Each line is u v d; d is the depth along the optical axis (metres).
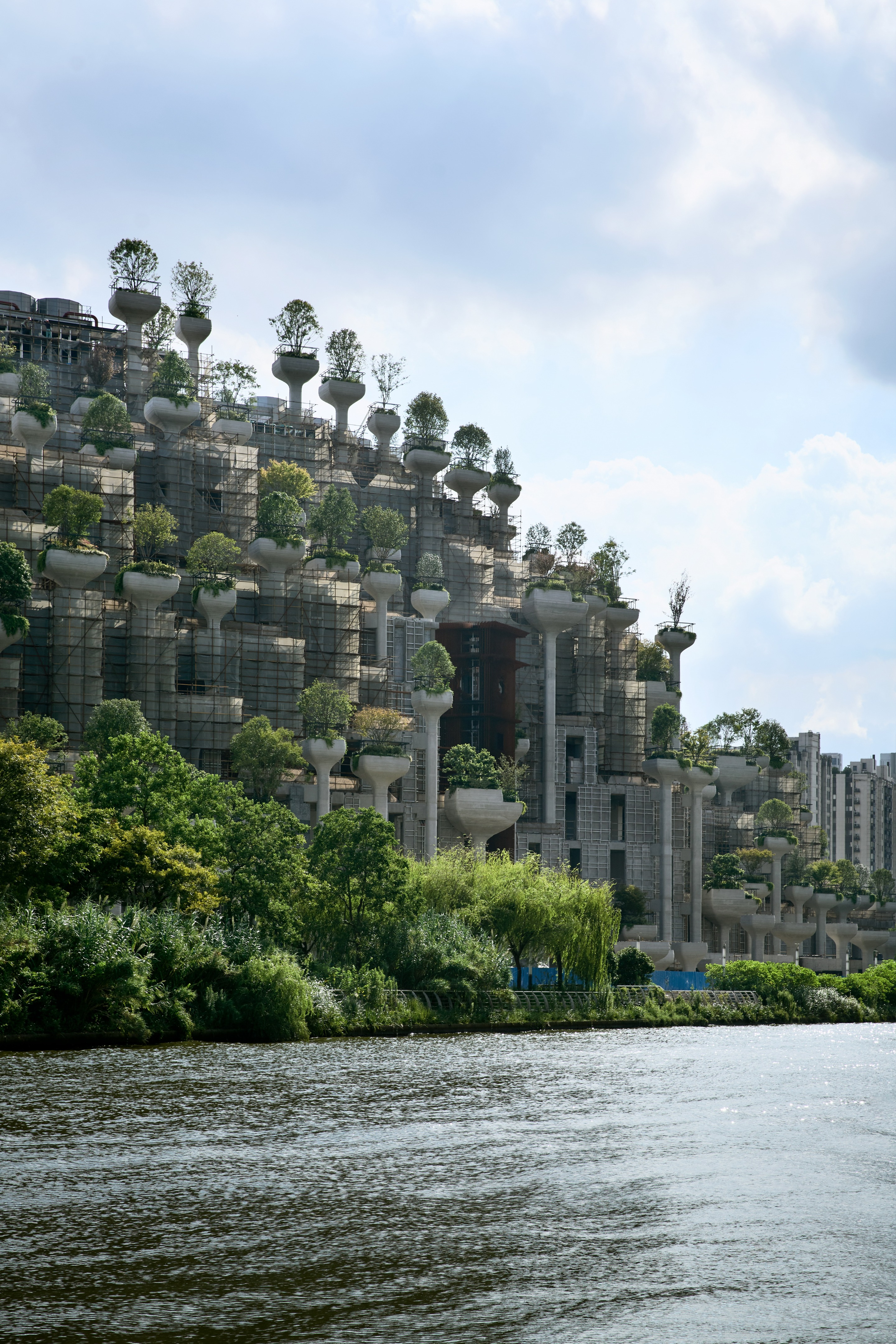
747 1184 43.28
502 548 186.50
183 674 132.75
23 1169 41.94
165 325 163.25
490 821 136.12
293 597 142.25
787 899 185.38
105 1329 28.41
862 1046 89.94
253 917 84.62
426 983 90.62
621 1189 42.22
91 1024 69.38
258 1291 31.11
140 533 130.75
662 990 110.94
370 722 132.12
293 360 172.12
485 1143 48.53
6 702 117.38
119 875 76.25
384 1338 28.39
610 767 172.12
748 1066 74.50
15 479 132.62
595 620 171.38
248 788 124.31
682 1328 29.44
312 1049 72.88
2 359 148.25
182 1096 55.06
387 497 168.62
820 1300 31.48
